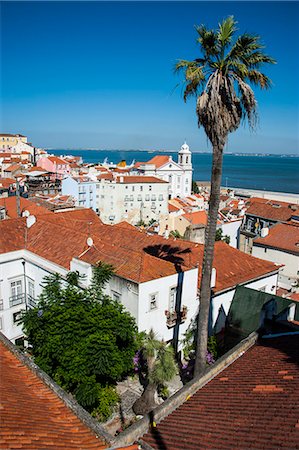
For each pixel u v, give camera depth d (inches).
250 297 1041.5
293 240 1792.6
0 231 1255.5
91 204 3784.5
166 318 961.5
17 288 1221.1
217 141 629.3
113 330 808.3
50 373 783.7
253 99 608.7
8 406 386.6
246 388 438.6
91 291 906.1
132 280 887.7
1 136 6870.1
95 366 743.7
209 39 600.1
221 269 1132.5
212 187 656.4
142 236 1254.3
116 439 374.0
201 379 484.7
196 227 2255.2
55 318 791.1
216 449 320.5
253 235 2321.6
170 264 988.6
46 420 388.8
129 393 901.2
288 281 1715.1
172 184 5118.1
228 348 1020.5
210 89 610.9
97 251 1059.9
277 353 521.0
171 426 394.6
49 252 1159.6
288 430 316.5
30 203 2018.9
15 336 1215.6
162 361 823.7
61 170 4933.6
